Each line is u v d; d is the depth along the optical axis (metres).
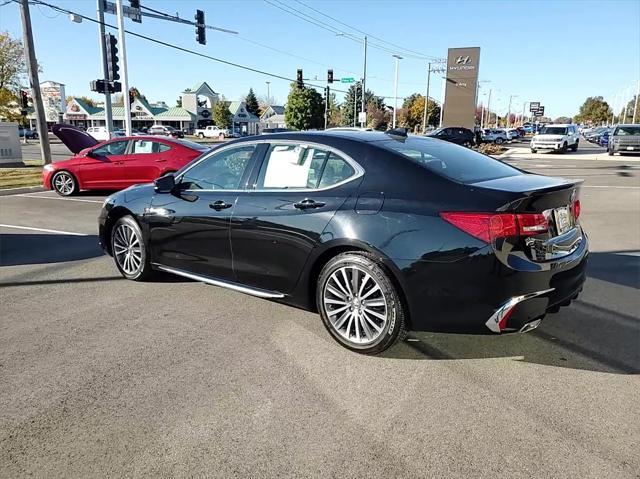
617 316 4.40
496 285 3.14
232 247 4.30
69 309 4.58
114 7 21.19
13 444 2.65
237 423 2.83
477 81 45.88
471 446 2.64
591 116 125.56
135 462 2.51
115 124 84.06
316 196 3.80
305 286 3.90
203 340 3.92
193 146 11.96
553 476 2.41
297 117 68.31
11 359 3.58
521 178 3.71
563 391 3.18
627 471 2.44
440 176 3.44
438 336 4.00
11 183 14.29
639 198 11.84
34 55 18.33
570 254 3.51
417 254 3.29
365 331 3.62
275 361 3.58
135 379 3.31
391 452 2.59
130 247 5.36
